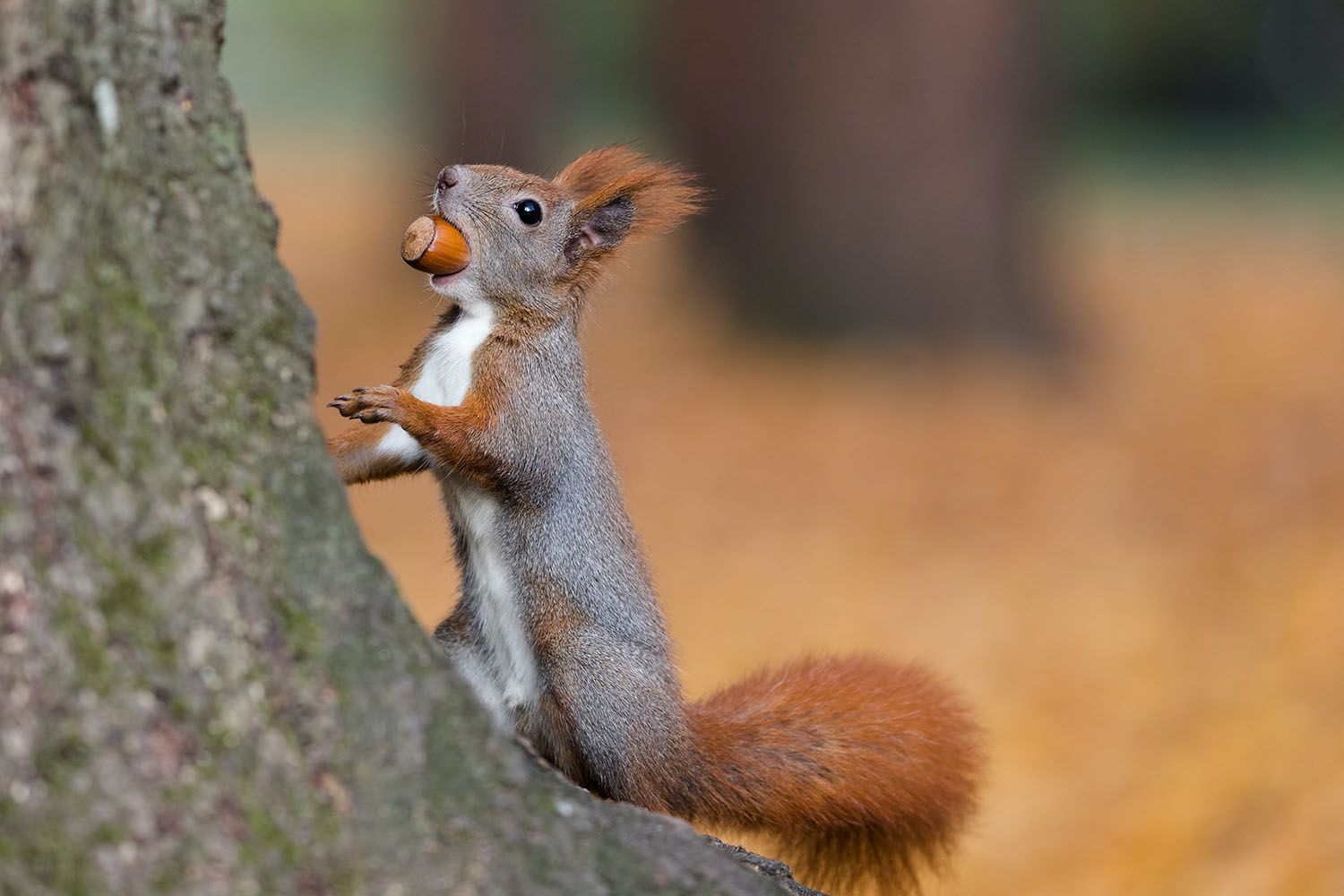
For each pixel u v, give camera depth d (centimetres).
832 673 676
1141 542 1614
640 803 629
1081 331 2352
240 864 390
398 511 1669
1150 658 1314
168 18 423
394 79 4269
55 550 383
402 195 2728
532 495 639
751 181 2281
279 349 440
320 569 431
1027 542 1625
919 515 1703
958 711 668
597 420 676
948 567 1555
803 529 1664
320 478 441
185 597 402
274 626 417
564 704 628
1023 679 1288
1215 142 5369
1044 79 2292
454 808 426
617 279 721
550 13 2762
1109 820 1067
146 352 409
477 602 654
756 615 1442
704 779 641
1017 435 1980
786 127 2238
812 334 2234
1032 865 1027
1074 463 1881
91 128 399
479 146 2686
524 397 643
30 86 383
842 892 682
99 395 396
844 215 2219
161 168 420
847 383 2122
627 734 625
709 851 460
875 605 1459
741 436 1958
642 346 2317
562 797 448
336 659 423
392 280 2686
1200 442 1989
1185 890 984
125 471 397
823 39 2195
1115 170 4847
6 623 373
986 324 2222
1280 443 1959
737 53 2255
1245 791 1070
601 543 649
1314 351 2498
